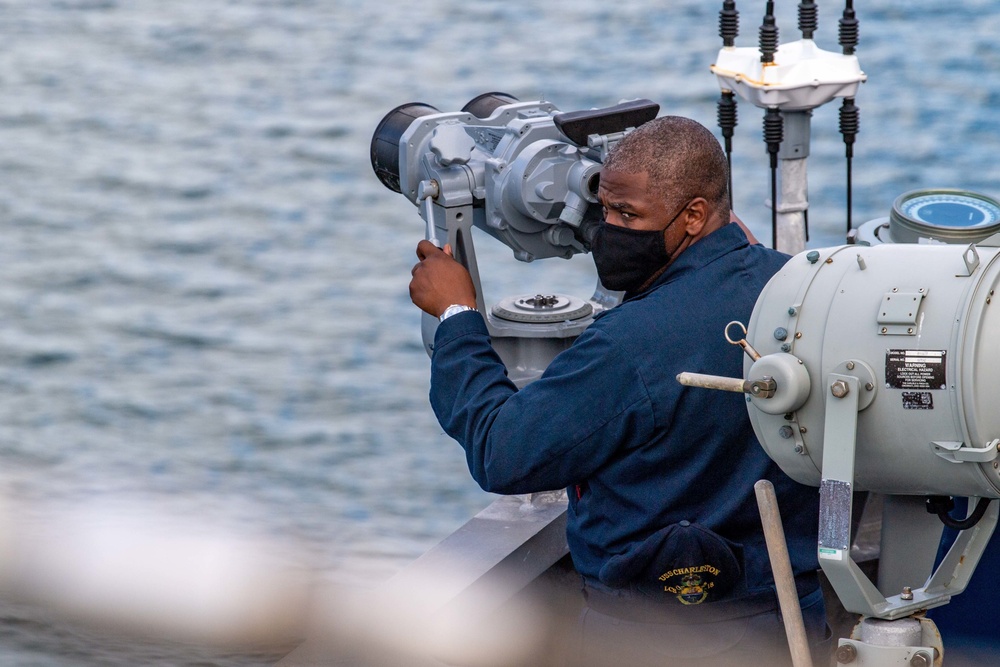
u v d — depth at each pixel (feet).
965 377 21.80
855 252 23.84
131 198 248.73
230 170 262.47
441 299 30.55
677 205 27.71
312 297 201.46
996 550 28.89
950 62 277.23
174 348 187.93
